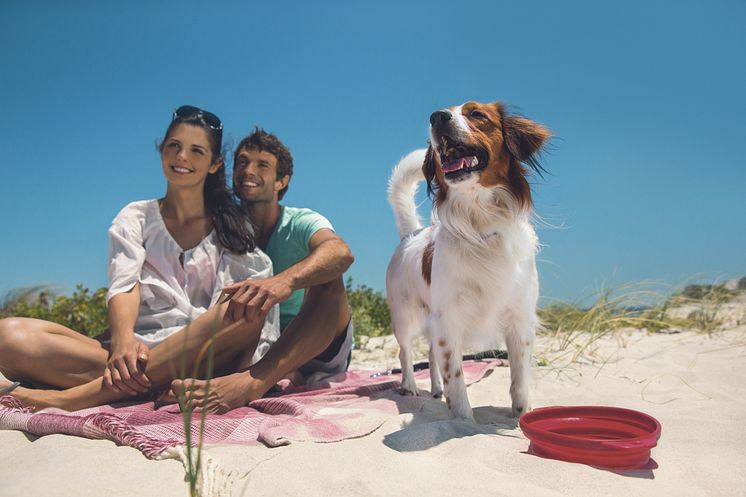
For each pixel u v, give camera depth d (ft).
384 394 13.60
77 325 23.70
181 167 12.24
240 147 14.44
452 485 7.10
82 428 8.75
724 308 23.59
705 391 12.96
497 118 11.19
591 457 8.08
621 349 18.22
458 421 10.32
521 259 11.43
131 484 6.90
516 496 6.79
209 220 12.94
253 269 13.03
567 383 14.23
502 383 14.78
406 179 15.21
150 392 11.51
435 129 10.82
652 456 8.70
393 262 14.44
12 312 26.99
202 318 11.25
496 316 11.51
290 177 15.15
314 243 13.37
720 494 7.42
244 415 10.28
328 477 7.33
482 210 11.14
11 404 10.52
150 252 12.50
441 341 11.41
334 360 15.19
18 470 7.49
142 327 12.37
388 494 6.81
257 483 7.15
